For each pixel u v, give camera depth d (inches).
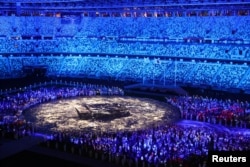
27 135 1847.9
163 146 1616.6
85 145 1663.4
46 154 1576.0
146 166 1443.2
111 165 1455.5
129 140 1716.3
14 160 1494.8
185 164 1416.1
